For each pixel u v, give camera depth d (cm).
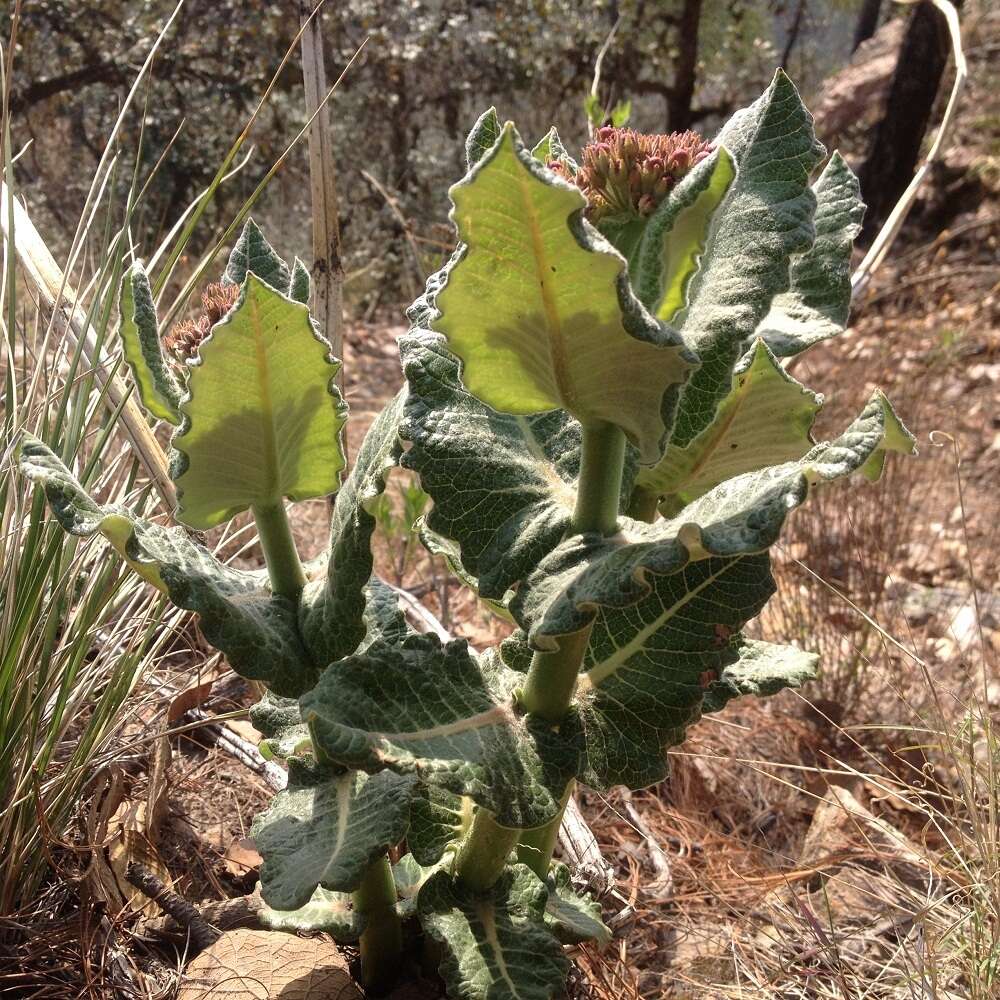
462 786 35
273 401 38
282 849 41
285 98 232
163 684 62
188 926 53
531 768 38
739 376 43
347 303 239
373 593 46
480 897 44
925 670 69
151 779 62
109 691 55
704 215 34
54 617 52
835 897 67
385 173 257
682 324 38
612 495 37
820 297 46
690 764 79
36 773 51
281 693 40
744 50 347
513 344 34
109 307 59
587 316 33
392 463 39
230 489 40
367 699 37
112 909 53
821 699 91
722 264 38
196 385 36
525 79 278
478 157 42
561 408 37
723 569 40
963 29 307
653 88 314
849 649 94
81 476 56
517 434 41
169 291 120
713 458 46
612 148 36
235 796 64
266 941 50
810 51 409
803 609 103
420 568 104
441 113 272
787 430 45
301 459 41
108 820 58
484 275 32
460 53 266
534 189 29
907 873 69
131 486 68
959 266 242
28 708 52
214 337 35
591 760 40
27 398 57
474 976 41
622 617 41
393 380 182
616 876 66
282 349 37
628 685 41
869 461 41
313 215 63
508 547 38
